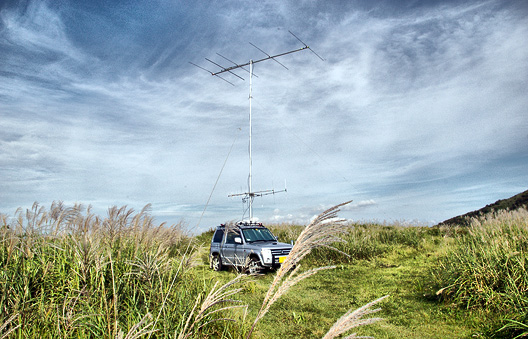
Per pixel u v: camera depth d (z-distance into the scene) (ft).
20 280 13.64
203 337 12.75
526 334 14.78
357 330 17.99
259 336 15.87
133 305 13.58
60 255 16.38
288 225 64.23
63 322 11.47
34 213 17.72
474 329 17.29
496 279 20.18
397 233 52.60
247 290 24.62
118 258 16.29
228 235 38.24
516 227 28.45
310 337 17.02
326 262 38.63
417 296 24.07
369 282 29.30
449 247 33.47
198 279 19.07
